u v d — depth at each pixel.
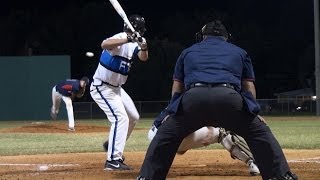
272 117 31.72
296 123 24.30
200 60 5.40
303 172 7.39
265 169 5.24
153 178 5.28
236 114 5.21
